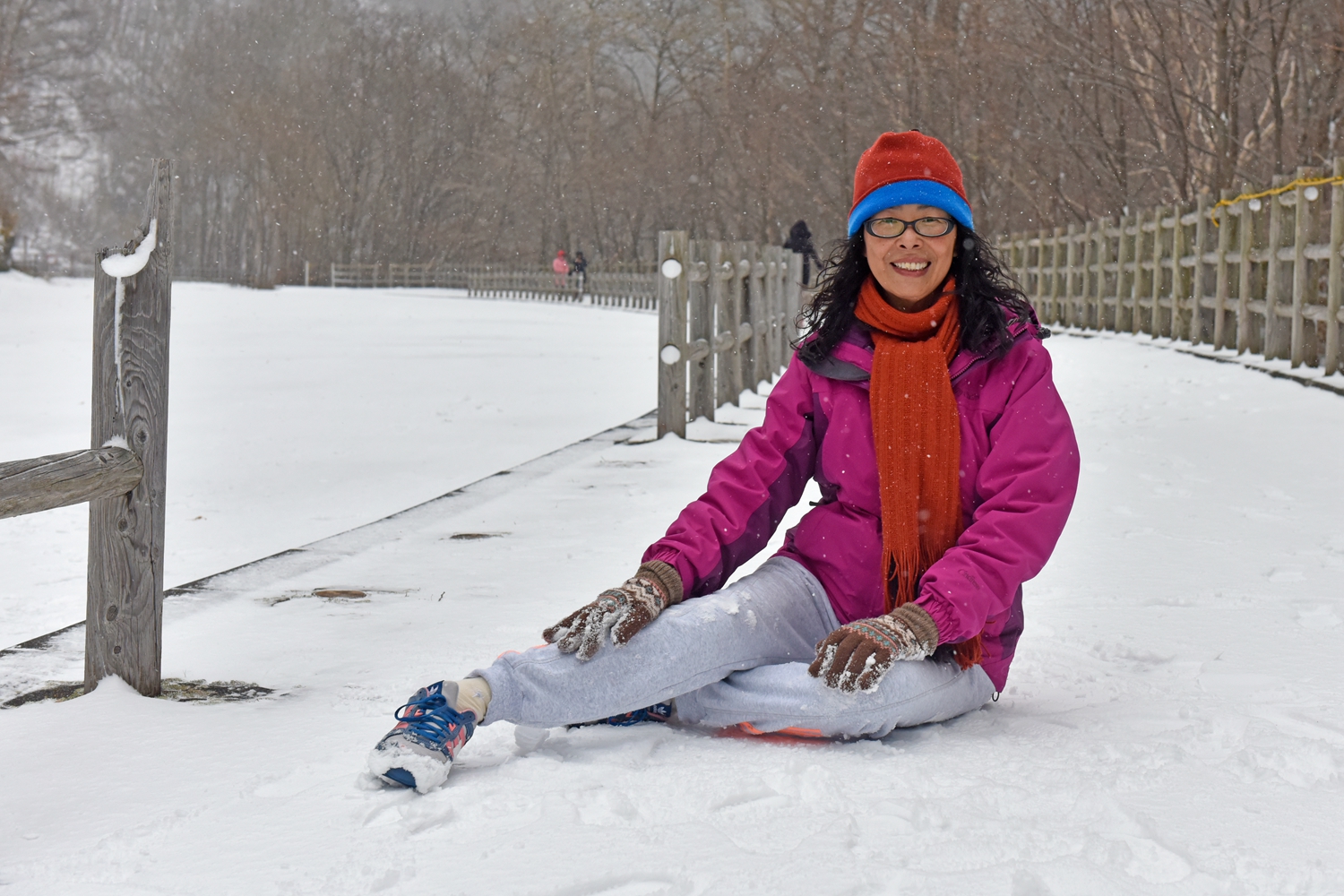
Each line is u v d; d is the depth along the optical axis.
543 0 65.88
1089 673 3.14
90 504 3.06
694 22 56.84
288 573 4.65
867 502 2.76
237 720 2.83
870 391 2.71
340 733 2.72
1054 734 2.62
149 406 3.04
